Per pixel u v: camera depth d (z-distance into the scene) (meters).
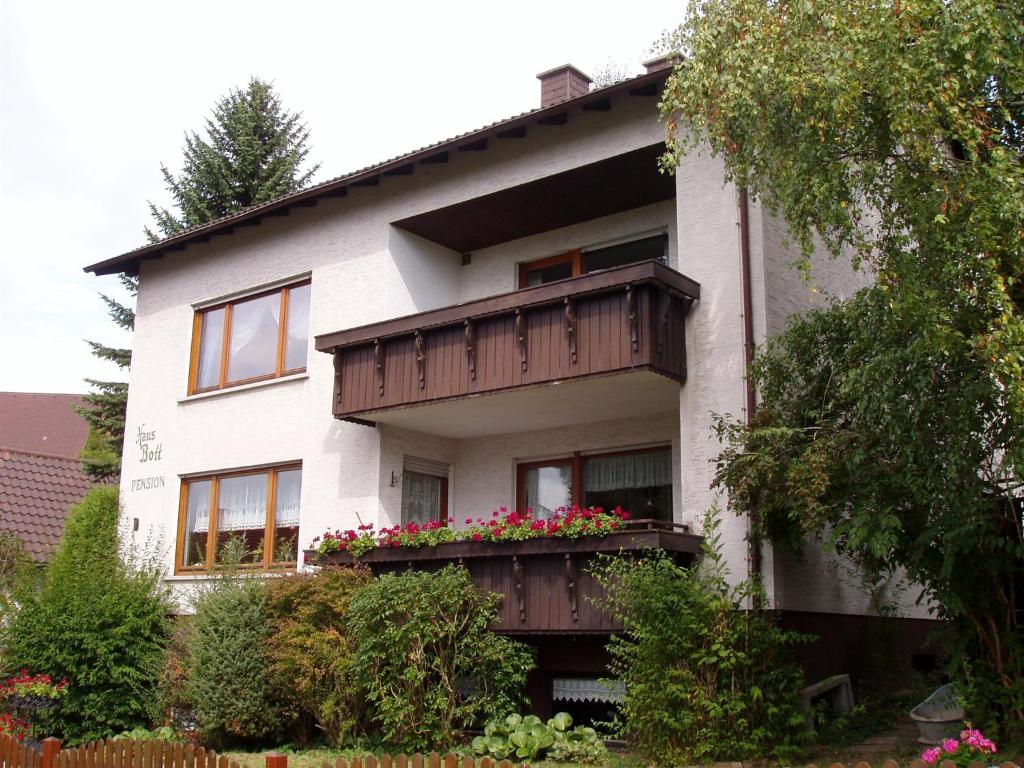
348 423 15.74
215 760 7.59
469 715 12.04
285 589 13.77
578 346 12.56
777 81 8.91
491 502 15.96
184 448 18.20
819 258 13.63
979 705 9.52
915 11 8.23
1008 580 9.64
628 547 11.47
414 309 16.22
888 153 8.73
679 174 13.06
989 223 7.99
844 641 12.68
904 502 9.62
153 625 15.94
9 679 14.63
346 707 12.74
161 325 19.30
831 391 10.45
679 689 10.20
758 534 11.01
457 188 15.22
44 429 50.28
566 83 16.52
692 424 12.30
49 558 21.33
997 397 8.45
